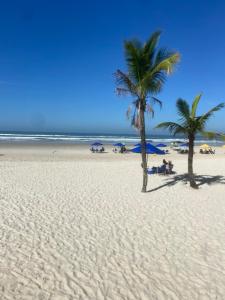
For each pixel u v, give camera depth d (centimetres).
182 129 1490
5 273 637
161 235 886
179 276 658
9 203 1152
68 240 823
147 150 2172
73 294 578
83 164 2406
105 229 920
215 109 1380
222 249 797
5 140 6919
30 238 823
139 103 1288
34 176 1759
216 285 627
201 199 1330
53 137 9288
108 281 629
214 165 2606
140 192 1431
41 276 634
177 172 2108
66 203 1191
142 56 1235
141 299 573
